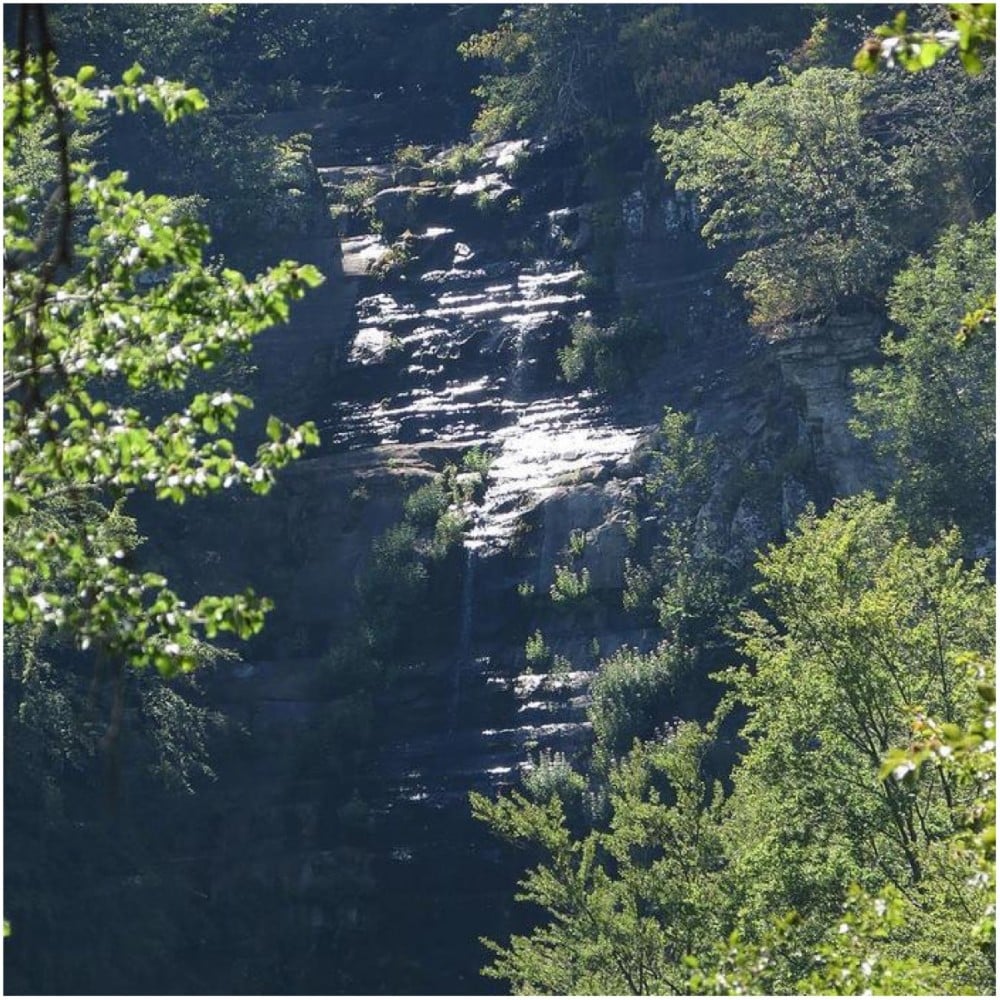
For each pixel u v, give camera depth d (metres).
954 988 53.53
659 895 72.62
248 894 132.62
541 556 149.25
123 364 28.84
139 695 130.50
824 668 70.62
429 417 168.88
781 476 140.25
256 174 180.75
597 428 160.25
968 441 117.44
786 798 70.44
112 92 29.20
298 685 144.88
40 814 121.31
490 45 198.25
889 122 156.50
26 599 27.97
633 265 175.75
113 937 122.62
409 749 140.50
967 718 67.62
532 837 78.75
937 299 119.56
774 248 140.50
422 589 149.25
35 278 28.50
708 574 136.25
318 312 181.50
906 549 77.50
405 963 130.38
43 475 28.78
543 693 141.25
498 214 189.00
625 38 187.38
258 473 28.94
